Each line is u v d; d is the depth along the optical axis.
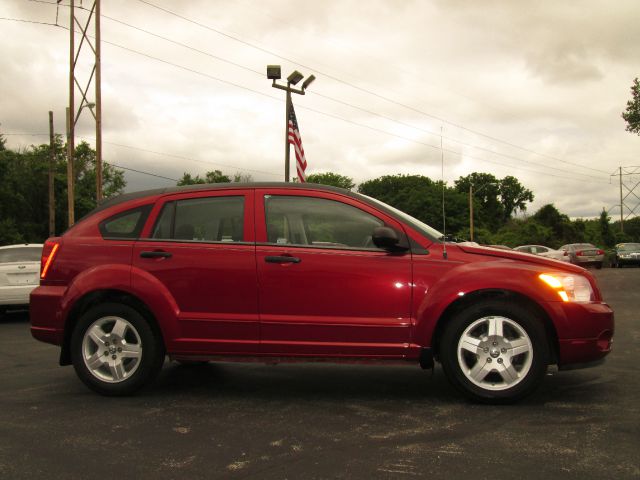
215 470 3.30
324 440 3.81
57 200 46.47
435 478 3.16
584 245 35.12
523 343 4.57
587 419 4.23
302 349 4.79
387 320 4.71
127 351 4.96
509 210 107.69
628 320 9.97
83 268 5.08
